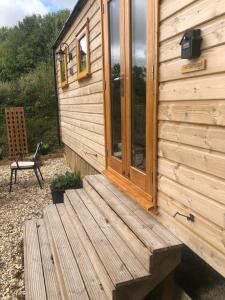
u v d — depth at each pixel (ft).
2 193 18.42
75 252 8.24
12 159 30.04
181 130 6.26
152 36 7.31
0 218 14.33
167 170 6.99
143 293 6.36
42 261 9.04
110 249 7.27
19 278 9.33
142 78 8.25
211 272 7.60
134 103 8.98
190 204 6.09
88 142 15.93
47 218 11.05
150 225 7.41
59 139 31.37
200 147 5.65
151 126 7.73
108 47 10.75
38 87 37.76
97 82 13.19
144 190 8.47
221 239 5.20
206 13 5.21
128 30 8.82
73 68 19.49
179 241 6.52
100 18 11.93
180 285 7.13
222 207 5.14
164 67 6.76
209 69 5.22
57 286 7.86
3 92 36.32
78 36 16.92
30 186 19.83
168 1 6.40
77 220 9.41
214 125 5.21
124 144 9.93
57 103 29.89
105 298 6.41
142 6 7.93
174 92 6.41
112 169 11.49
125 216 8.02
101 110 12.75
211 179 5.39
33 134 34.32
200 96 5.51
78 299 6.46
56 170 24.26
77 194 11.65
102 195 9.86
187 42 5.54
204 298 6.79
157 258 6.29
